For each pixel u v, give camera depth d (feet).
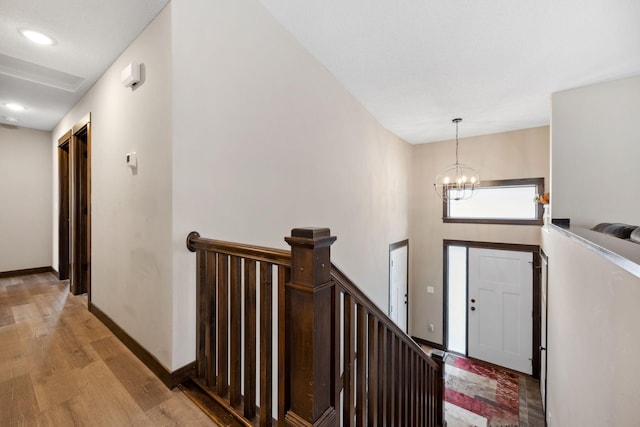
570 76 9.58
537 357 15.02
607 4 6.30
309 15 7.07
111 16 5.78
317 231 3.40
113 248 7.40
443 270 17.88
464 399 13.37
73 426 4.34
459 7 6.55
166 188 5.35
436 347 18.17
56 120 12.56
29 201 13.88
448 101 11.71
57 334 7.35
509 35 7.48
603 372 4.42
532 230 15.20
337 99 10.09
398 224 16.47
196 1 5.57
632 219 9.67
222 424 4.32
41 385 5.29
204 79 5.68
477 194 16.94
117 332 7.11
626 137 9.73
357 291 4.34
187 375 5.39
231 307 4.60
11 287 11.76
